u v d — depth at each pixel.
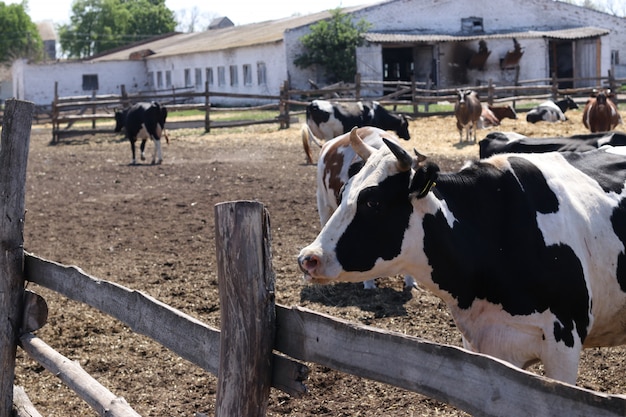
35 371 6.48
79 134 28.38
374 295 7.91
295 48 41.75
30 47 72.44
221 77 48.84
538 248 4.09
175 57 54.00
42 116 43.06
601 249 4.25
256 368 3.28
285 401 5.63
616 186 4.44
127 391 5.98
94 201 14.30
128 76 57.09
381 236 4.06
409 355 2.71
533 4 46.00
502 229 4.17
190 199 13.96
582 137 7.18
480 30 45.31
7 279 5.17
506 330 4.20
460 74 43.22
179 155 21.58
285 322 3.29
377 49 41.19
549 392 2.29
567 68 45.84
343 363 2.98
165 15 88.38
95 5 85.31
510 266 4.12
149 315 4.02
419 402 5.48
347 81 41.00
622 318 4.48
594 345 4.73
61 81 54.38
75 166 19.83
